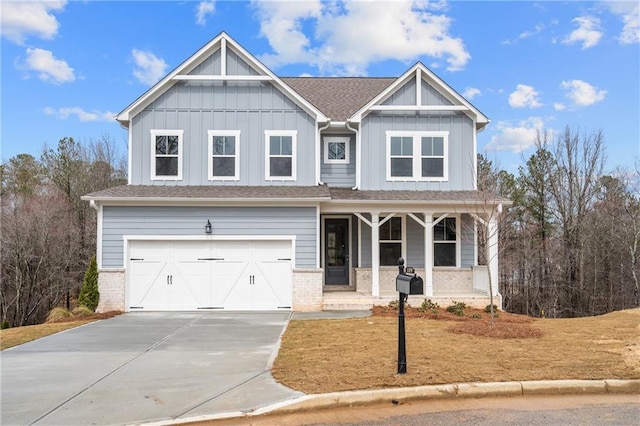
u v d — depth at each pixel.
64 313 13.56
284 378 6.86
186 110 15.77
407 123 16.34
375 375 6.80
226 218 14.53
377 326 11.09
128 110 15.55
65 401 6.05
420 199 14.76
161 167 15.68
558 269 28.25
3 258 23.22
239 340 9.95
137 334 10.73
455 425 5.30
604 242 27.27
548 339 9.28
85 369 7.65
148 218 14.44
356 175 16.33
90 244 27.30
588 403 6.03
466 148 16.34
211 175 15.67
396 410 5.80
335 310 14.41
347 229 17.06
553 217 29.19
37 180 30.38
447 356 7.88
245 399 6.01
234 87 15.85
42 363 8.09
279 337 10.21
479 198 13.98
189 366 7.76
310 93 18.94
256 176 15.77
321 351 8.53
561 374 6.77
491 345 8.74
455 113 16.39
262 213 14.56
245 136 15.81
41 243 24.06
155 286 14.46
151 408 5.75
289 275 14.59
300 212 14.57
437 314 12.83
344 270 16.95
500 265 27.62
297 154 15.85
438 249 16.75
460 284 16.30
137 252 14.48
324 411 5.79
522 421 5.41
